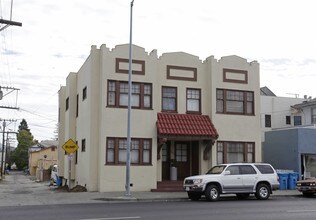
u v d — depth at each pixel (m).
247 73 29.92
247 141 29.30
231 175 21.17
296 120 46.28
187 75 28.83
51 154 83.94
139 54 27.16
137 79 26.92
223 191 20.91
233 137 28.94
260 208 16.83
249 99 29.84
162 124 26.83
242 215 14.35
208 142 27.95
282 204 18.70
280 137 32.38
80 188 27.45
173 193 24.62
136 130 26.56
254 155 29.36
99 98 26.62
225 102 29.03
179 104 28.34
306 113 44.59
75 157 31.88
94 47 26.97
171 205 18.25
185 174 28.84
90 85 26.83
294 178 28.89
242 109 29.53
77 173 30.62
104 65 26.33
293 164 30.88
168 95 28.27
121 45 26.81
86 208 16.92
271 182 21.98
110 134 26.03
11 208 17.09
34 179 67.50
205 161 28.33
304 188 23.66
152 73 27.28
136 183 26.16
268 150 33.47
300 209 16.45
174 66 28.61
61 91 37.22
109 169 25.80
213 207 17.22
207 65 29.36
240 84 29.61
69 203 19.67
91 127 26.41
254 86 30.00
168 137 26.67
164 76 28.25
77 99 32.56
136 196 22.47
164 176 28.38
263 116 45.66
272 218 13.57
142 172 26.34
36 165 94.25
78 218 13.43
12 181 58.91
